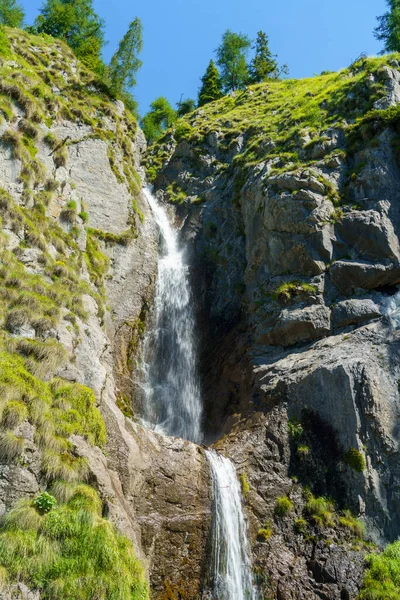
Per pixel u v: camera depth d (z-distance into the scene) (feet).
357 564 52.11
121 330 75.61
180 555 49.08
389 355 63.98
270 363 71.20
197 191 110.01
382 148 79.51
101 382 54.08
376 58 103.24
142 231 88.28
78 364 53.93
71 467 43.14
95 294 68.18
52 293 58.80
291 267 77.30
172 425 75.00
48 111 84.07
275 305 75.41
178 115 182.60
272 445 61.31
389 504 55.98
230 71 185.88
